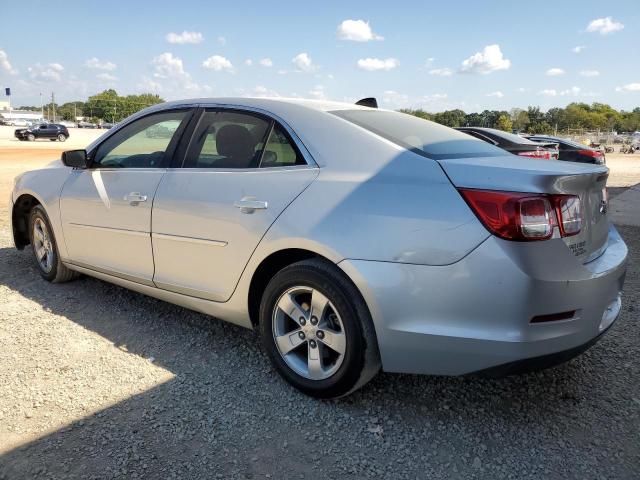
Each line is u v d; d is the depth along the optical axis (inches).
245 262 118.3
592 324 99.7
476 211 93.3
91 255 159.6
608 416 109.7
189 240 129.0
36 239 184.4
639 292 186.9
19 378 120.3
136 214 141.4
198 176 129.9
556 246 93.0
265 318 118.4
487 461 95.3
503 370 95.3
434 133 125.7
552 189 93.0
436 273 95.1
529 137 621.3
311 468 93.0
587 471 93.0
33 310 160.4
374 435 102.5
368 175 105.0
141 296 173.5
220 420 106.0
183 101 145.2
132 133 153.8
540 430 104.9
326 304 108.0
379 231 99.8
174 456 95.0
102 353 133.4
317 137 115.3
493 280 91.6
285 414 108.7
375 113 130.9
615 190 552.4
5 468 91.0
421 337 97.7
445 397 116.6
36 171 185.5
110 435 100.3
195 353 134.6
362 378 106.0
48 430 101.6
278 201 113.1
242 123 129.0
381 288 99.0
